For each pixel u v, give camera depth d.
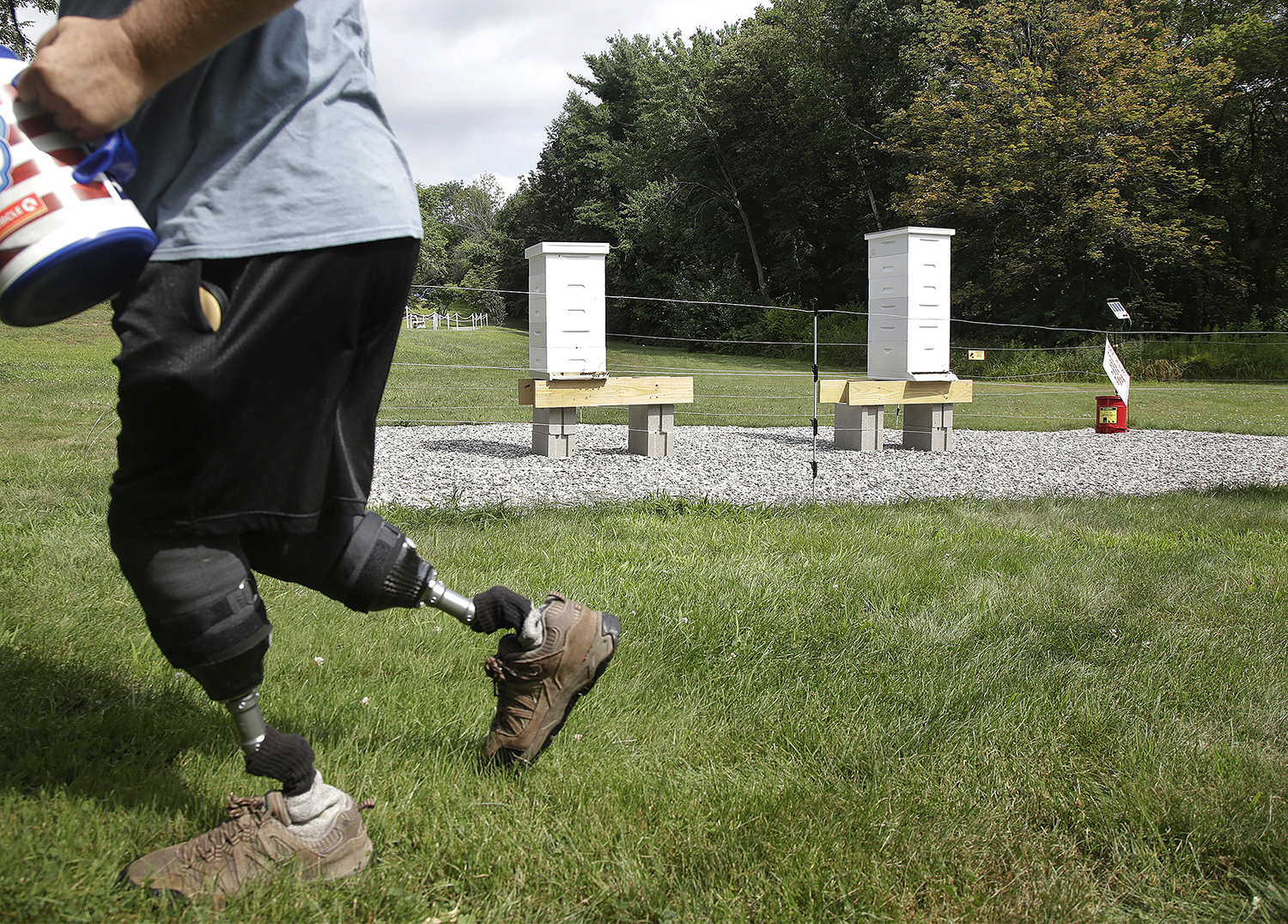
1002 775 2.08
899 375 8.99
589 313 7.82
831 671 2.74
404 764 1.91
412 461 7.51
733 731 2.28
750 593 3.42
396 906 1.44
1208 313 30.27
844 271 38.72
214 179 1.22
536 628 1.73
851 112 36.00
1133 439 10.48
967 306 30.92
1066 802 1.96
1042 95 27.02
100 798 1.68
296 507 1.30
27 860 1.43
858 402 8.76
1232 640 3.12
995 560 4.16
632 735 2.20
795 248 38.81
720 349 36.16
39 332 17.97
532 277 7.99
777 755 2.15
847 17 35.38
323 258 1.24
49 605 2.88
